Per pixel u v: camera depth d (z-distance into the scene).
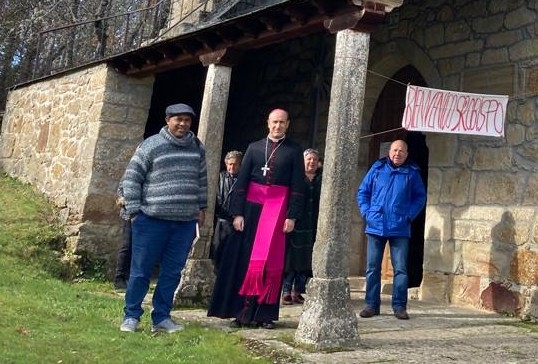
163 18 10.03
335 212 4.30
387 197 5.44
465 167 6.42
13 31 14.64
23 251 6.87
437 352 3.98
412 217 5.45
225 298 4.66
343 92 4.43
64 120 8.64
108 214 7.61
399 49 7.43
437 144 6.73
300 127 8.97
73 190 7.89
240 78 10.23
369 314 5.34
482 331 4.84
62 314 4.63
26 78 14.12
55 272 6.89
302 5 5.02
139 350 3.81
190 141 4.46
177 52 6.95
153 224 4.34
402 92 7.68
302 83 9.09
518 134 5.98
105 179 7.64
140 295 4.39
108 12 14.08
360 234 7.87
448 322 5.21
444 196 6.57
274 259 4.57
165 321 4.39
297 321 4.96
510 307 5.75
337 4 4.63
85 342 3.89
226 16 8.09
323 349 3.96
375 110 8.02
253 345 4.02
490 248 6.03
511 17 6.19
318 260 4.28
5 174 9.98
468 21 6.62
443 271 6.45
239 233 4.72
